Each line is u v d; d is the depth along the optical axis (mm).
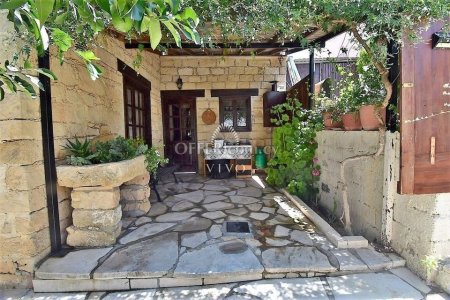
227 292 2115
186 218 3496
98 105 3492
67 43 1098
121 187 3660
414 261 2301
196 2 2049
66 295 2160
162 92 6664
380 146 2637
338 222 3568
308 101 5043
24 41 2043
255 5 2145
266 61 6719
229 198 4496
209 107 6750
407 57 2133
